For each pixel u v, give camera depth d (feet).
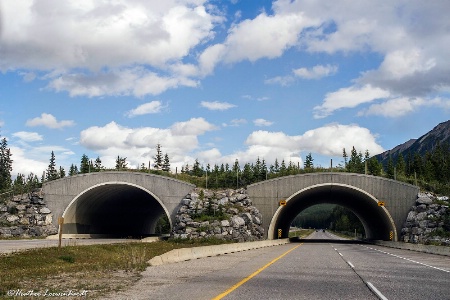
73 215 204.54
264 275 55.11
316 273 58.08
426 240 175.94
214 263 78.89
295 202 223.71
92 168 379.55
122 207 243.40
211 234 183.01
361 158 442.50
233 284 45.27
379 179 197.57
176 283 46.29
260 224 197.98
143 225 297.33
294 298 35.99
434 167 343.26
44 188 200.44
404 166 357.82
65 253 91.35
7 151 371.76
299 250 133.90
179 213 193.47
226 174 275.59
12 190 215.72
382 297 37.19
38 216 194.29
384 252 127.65
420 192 196.75
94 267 67.41
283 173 240.32
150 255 105.09
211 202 194.90
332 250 133.69
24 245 117.29
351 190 203.82
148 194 216.13
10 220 190.49
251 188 203.92
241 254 113.29
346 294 38.68
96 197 210.79
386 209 195.42
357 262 80.07
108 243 138.51
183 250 88.94
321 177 200.64
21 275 55.88
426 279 52.85
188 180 235.40
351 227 515.09
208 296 36.47
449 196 194.18
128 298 35.42
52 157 384.68
